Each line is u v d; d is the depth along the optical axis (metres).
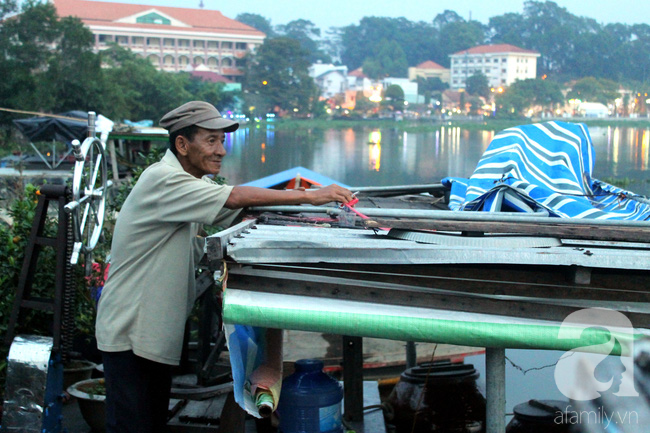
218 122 2.84
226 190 2.73
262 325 2.36
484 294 2.47
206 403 3.60
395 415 4.05
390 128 121.81
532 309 2.41
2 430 3.34
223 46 134.62
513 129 4.54
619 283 2.48
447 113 147.62
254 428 3.66
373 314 2.34
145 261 2.79
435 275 2.53
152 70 69.88
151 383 2.89
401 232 2.69
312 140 85.94
